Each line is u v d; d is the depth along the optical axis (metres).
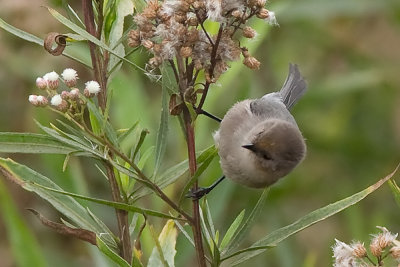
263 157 10.25
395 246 7.99
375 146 15.01
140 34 8.19
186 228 9.45
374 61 15.62
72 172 10.02
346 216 13.70
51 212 13.81
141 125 11.12
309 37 15.66
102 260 9.85
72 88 8.19
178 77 8.26
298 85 12.01
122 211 8.61
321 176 14.80
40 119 11.27
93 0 8.70
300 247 14.22
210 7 7.84
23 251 9.81
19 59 13.77
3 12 13.23
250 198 13.92
